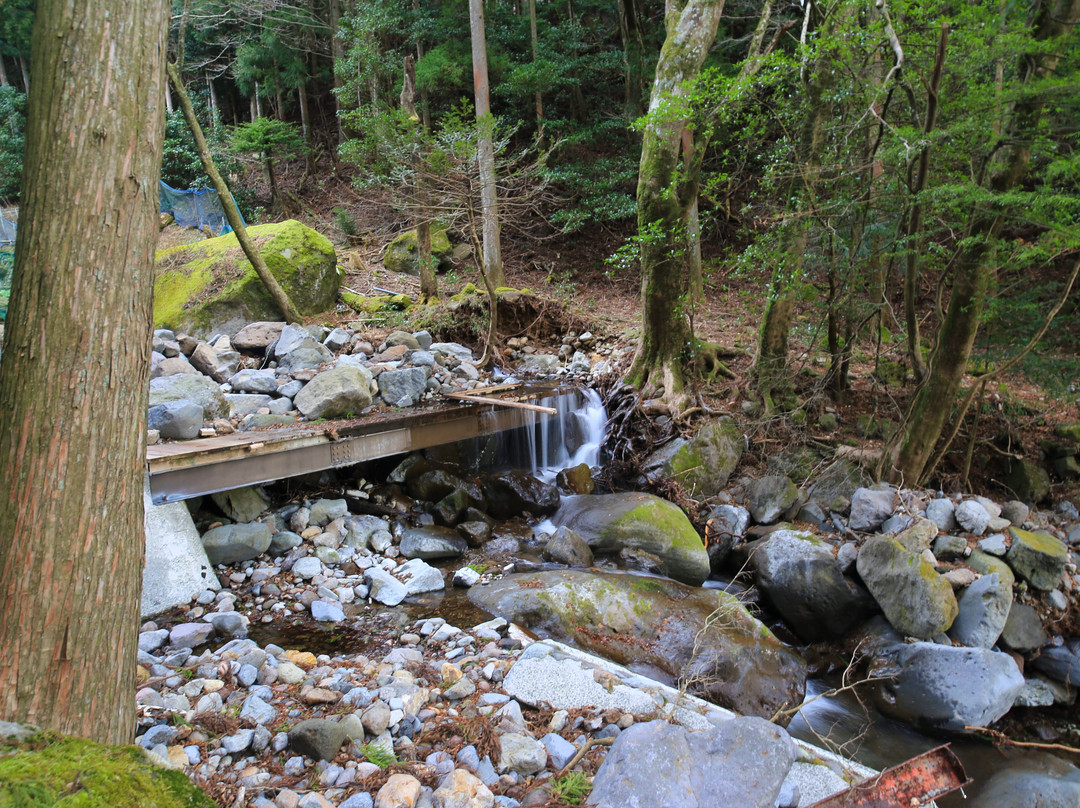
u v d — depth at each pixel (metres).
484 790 2.70
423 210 8.97
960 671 4.58
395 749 3.00
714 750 2.72
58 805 1.27
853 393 8.02
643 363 8.35
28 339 1.96
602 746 3.09
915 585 5.10
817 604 5.51
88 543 2.00
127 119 2.05
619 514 6.26
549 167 14.05
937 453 6.76
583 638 4.53
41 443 1.94
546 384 8.59
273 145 14.15
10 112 15.59
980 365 7.14
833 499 6.59
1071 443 6.85
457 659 4.04
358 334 8.64
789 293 7.32
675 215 7.78
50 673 1.94
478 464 7.36
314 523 5.87
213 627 4.26
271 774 2.75
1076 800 3.65
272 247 9.09
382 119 8.87
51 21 2.00
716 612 4.62
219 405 6.00
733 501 7.00
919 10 5.14
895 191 6.02
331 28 15.59
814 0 6.71
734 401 8.15
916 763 2.50
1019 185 5.37
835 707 4.71
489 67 14.56
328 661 3.92
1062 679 5.13
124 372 2.07
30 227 1.98
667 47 7.45
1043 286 6.04
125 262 2.06
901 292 8.86
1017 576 5.43
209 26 14.78
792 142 6.76
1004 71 5.41
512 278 13.54
